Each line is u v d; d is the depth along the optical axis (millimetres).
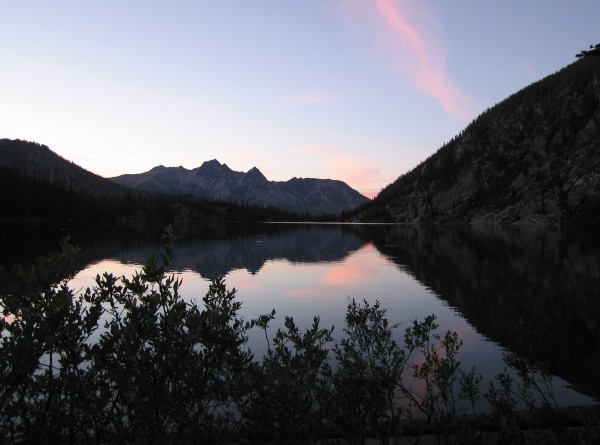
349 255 51656
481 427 7039
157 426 4887
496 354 13633
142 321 5102
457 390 10258
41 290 4578
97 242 68500
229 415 6395
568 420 7328
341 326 16984
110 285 5273
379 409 6051
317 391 5906
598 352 13836
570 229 132625
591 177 191500
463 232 120938
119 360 4922
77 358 4914
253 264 41375
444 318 18719
